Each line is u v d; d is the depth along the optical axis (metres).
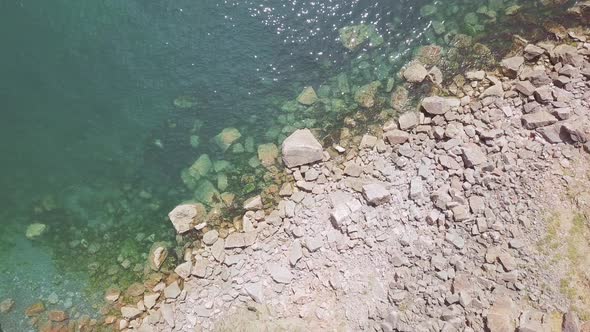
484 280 8.25
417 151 9.81
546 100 9.42
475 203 8.89
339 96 10.86
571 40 10.13
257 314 9.09
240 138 10.84
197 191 10.52
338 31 11.32
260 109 11.02
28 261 10.44
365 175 9.89
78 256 10.35
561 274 8.03
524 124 9.41
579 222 8.35
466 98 10.02
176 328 9.27
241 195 10.31
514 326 7.83
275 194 10.16
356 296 8.84
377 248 9.12
